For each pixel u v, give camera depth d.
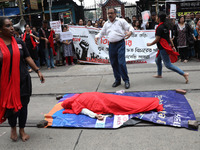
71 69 7.80
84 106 3.63
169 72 6.27
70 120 3.42
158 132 2.95
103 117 3.37
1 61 2.63
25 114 2.96
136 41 8.07
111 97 3.58
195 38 7.96
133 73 6.50
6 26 2.65
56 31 8.29
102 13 17.89
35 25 14.27
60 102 4.31
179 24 7.66
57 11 16.61
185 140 2.70
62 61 9.05
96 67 7.83
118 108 3.49
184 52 7.78
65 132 3.14
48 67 8.20
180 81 5.25
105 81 5.82
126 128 3.13
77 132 3.11
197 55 8.46
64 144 2.81
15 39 2.85
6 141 3.00
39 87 5.73
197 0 11.26
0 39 2.68
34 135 3.12
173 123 3.11
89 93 3.72
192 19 8.62
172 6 8.38
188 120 3.14
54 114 3.67
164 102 3.89
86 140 2.87
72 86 5.57
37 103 4.54
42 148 2.75
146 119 3.24
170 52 4.95
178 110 3.52
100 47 8.38
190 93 4.40
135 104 3.53
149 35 7.96
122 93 4.57
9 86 2.67
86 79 6.21
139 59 8.14
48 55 8.14
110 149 2.61
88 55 8.51
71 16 16.70
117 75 5.19
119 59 4.95
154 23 8.79
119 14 17.77
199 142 2.63
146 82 5.40
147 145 2.64
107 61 8.38
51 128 3.31
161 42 5.01
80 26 8.35
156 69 6.77
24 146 2.83
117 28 4.85
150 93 4.44
